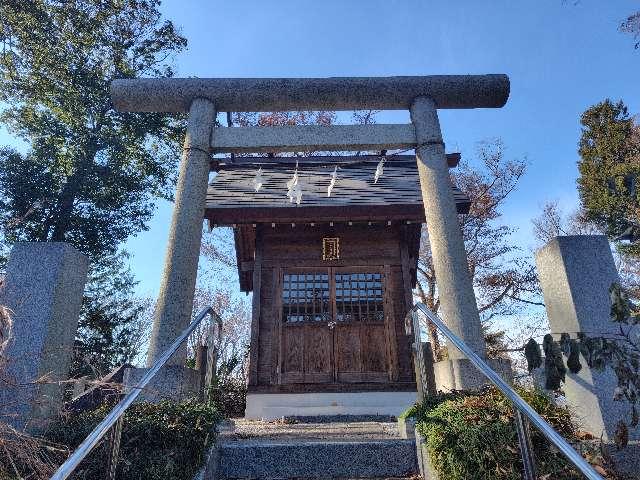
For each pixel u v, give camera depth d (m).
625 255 15.03
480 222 19.16
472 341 4.81
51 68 15.66
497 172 19.30
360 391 8.00
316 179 10.16
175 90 6.46
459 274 5.25
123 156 16.97
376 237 9.23
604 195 15.76
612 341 2.70
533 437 2.86
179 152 18.72
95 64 16.97
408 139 6.41
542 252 4.11
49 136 15.56
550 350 2.78
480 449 2.82
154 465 2.82
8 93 15.51
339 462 3.65
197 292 23.61
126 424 3.03
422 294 18.09
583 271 3.71
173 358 4.57
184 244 5.40
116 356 15.55
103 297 16.11
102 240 15.90
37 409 2.98
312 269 8.99
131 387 2.60
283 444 3.71
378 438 4.20
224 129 6.44
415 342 4.61
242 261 10.50
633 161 15.94
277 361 8.28
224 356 21.77
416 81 6.61
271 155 11.57
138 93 6.42
